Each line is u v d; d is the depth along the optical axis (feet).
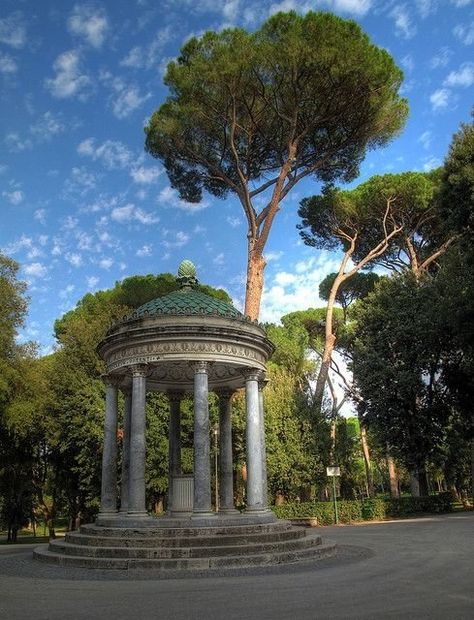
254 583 33.50
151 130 104.63
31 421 105.40
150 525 47.98
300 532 49.19
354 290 151.23
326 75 92.63
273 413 111.34
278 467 107.96
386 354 117.50
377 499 113.50
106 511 55.31
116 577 37.47
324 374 117.70
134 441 51.57
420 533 65.36
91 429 102.12
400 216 128.98
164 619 23.80
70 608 26.78
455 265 104.83
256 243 99.91
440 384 117.50
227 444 65.21
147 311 57.16
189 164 108.58
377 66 92.58
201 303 58.39
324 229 133.59
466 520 82.79
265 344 59.16
